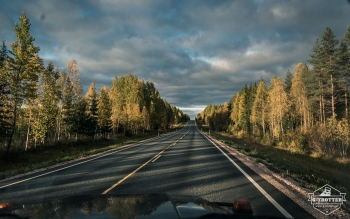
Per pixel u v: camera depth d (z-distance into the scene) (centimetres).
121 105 5488
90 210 260
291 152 3122
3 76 2247
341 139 2630
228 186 742
